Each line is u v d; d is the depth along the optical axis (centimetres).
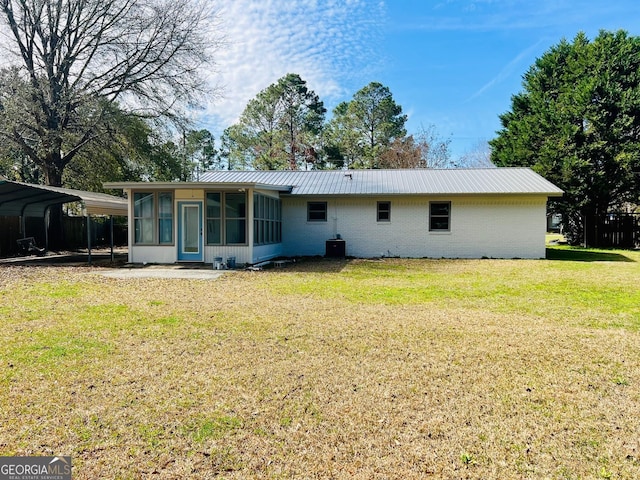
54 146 1872
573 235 2284
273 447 289
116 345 504
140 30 1964
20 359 451
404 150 3678
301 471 263
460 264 1409
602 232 2095
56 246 1994
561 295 849
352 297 822
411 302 777
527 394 375
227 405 349
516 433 309
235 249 1327
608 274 1144
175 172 2417
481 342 527
